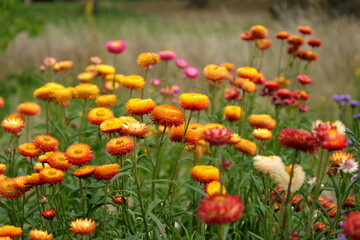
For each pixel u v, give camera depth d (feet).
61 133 11.57
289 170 7.02
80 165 8.21
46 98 11.26
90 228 7.26
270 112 14.85
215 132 6.32
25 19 25.88
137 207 9.77
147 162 10.85
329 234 7.48
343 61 27.09
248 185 11.06
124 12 92.27
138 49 31.24
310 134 6.41
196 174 7.90
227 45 31.22
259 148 10.64
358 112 17.30
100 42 29.81
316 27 32.24
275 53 28.25
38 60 29.86
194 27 53.47
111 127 8.21
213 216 5.38
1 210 11.20
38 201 8.68
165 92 15.46
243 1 109.50
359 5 44.21
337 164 8.29
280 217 7.57
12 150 10.61
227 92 14.01
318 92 24.31
